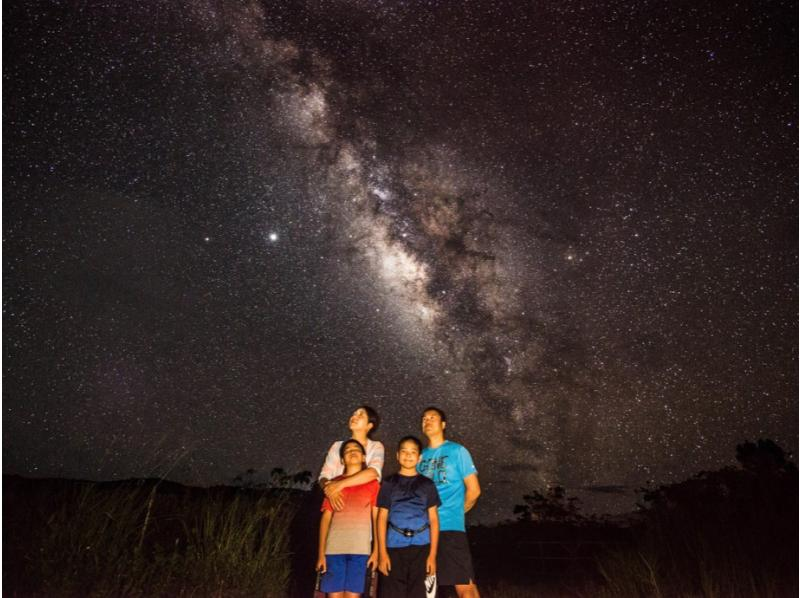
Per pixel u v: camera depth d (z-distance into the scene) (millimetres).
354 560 4863
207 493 7316
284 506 7363
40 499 6043
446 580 5055
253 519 6773
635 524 9359
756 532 7457
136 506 6621
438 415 5539
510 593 9383
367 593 4945
